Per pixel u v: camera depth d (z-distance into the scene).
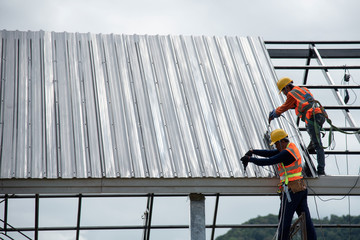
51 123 15.76
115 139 15.51
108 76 17.56
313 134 15.43
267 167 14.92
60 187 14.38
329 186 15.08
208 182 14.75
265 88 17.88
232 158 15.25
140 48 18.73
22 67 17.45
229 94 17.44
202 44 19.25
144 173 14.63
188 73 18.02
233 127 16.27
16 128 15.45
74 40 18.70
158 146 15.43
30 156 14.73
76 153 14.98
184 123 16.22
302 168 15.16
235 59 18.94
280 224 14.14
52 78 17.23
